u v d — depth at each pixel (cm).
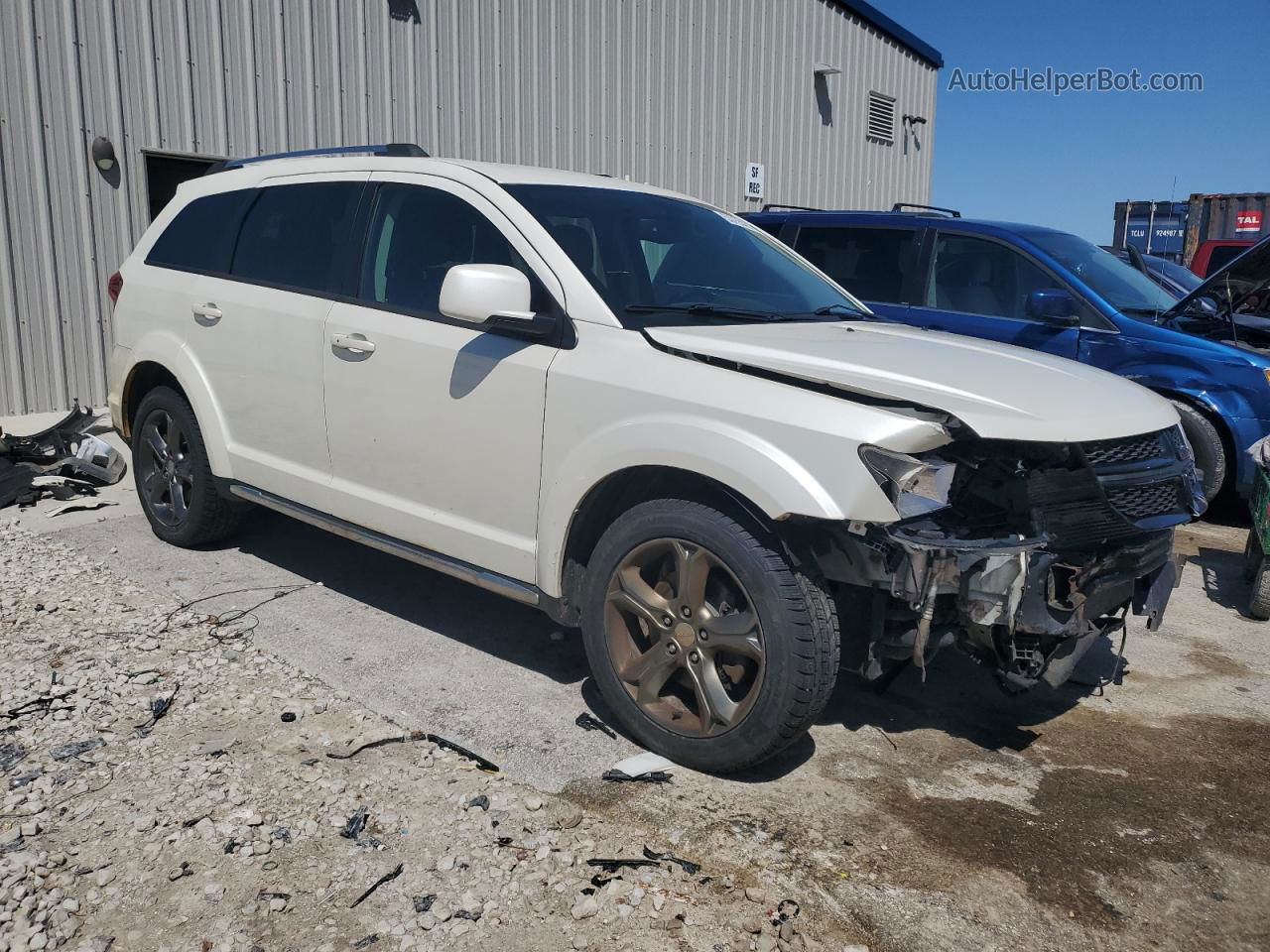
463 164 404
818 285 442
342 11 942
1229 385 622
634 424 317
